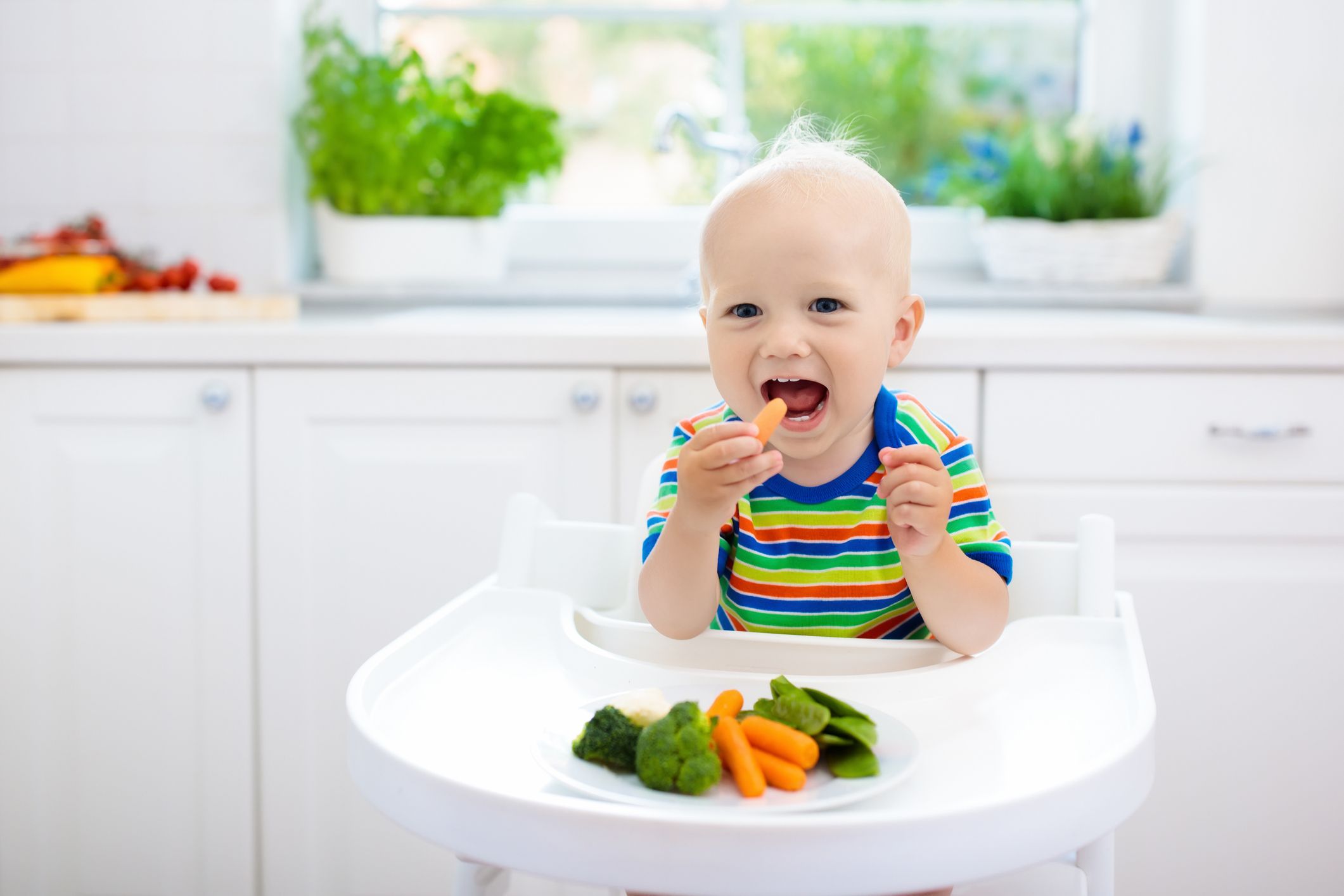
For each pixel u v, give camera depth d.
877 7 2.13
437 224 1.97
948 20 2.14
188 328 1.43
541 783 0.61
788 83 2.16
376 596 1.45
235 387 1.43
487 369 1.42
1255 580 1.41
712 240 0.80
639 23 2.15
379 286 1.98
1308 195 1.92
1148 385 1.41
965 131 2.17
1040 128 2.04
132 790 1.47
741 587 0.91
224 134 1.94
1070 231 1.94
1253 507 1.41
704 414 1.00
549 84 2.16
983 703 0.72
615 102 2.16
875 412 0.88
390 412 1.43
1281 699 1.42
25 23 1.92
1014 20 2.14
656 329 1.45
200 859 1.47
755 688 0.71
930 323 1.58
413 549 1.44
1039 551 0.87
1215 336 1.39
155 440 1.45
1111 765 0.56
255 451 1.44
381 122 1.91
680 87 2.16
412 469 1.43
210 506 1.44
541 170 1.99
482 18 2.14
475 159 1.98
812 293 0.78
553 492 1.44
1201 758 1.42
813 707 0.61
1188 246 2.00
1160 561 1.42
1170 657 1.42
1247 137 1.92
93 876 1.48
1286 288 1.94
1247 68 1.91
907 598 0.90
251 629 1.45
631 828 0.51
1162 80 2.09
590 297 2.03
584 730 0.62
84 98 1.94
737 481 0.72
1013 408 1.41
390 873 1.46
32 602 1.46
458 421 1.43
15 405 1.44
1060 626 0.80
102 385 1.44
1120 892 1.43
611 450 1.43
